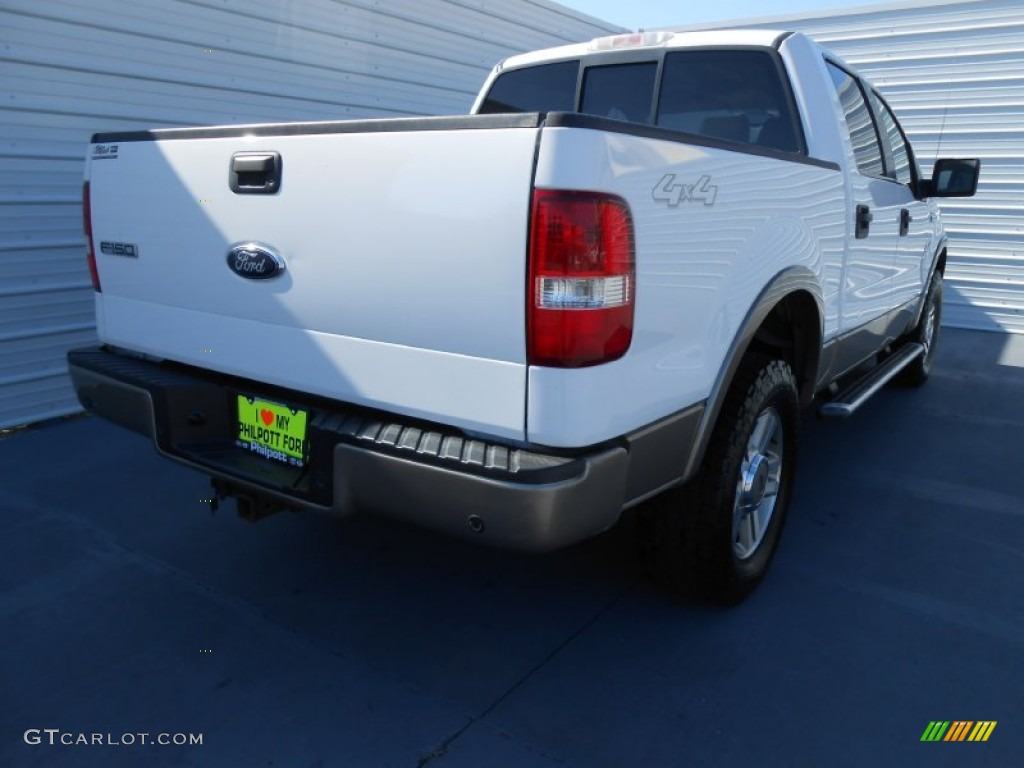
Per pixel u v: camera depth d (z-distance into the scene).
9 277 4.50
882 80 8.69
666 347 2.14
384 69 6.39
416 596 2.96
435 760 2.14
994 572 3.19
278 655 2.60
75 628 2.72
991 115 8.15
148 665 2.53
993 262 8.46
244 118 5.46
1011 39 7.86
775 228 2.65
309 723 2.28
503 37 7.47
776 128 3.36
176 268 2.57
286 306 2.30
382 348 2.13
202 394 2.59
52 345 4.77
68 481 3.92
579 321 1.84
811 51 3.40
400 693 2.42
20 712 2.31
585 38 8.54
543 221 1.80
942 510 3.78
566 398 1.87
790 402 2.92
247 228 2.33
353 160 2.07
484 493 1.93
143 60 4.83
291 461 2.43
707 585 2.75
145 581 3.03
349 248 2.13
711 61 3.51
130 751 2.16
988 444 4.75
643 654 2.62
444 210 1.94
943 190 4.72
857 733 2.27
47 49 4.38
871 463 4.40
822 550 3.36
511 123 1.83
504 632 2.74
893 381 6.01
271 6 5.46
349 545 3.34
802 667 2.56
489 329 1.93
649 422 2.16
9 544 3.27
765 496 2.99
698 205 2.18
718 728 2.28
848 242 3.42
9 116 4.31
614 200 1.87
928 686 2.48
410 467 2.04
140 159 2.59
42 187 4.54
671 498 2.62
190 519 3.54
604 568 3.16
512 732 2.26
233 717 2.30
